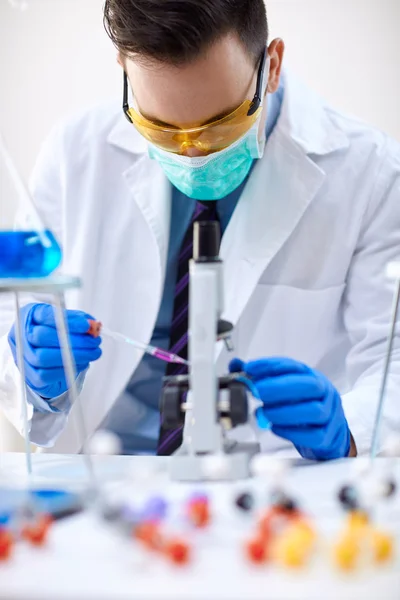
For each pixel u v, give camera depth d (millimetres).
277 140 1693
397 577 649
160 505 823
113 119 1823
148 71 1229
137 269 1708
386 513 853
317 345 1729
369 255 1699
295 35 2473
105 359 1675
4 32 2512
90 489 933
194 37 1180
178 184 1528
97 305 1711
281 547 678
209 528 790
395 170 1713
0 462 1169
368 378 1517
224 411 962
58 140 1837
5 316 1726
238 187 1712
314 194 1649
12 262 868
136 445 1753
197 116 1268
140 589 623
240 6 1260
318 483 991
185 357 1586
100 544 738
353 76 2475
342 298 1772
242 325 1681
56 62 2518
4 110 2551
